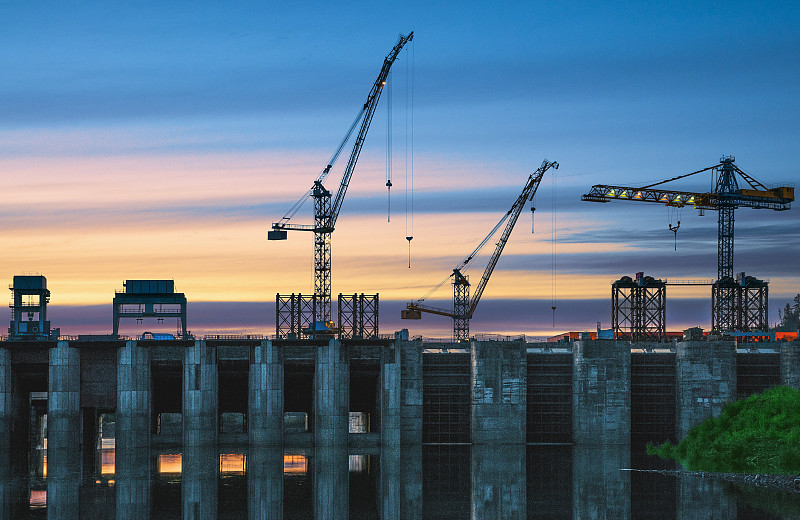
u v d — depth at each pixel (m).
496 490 126.81
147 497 122.19
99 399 174.25
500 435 177.00
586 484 131.00
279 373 172.50
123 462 155.62
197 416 170.00
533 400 181.75
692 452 152.00
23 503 118.31
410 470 145.75
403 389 176.12
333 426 172.25
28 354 174.75
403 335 183.50
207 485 131.50
